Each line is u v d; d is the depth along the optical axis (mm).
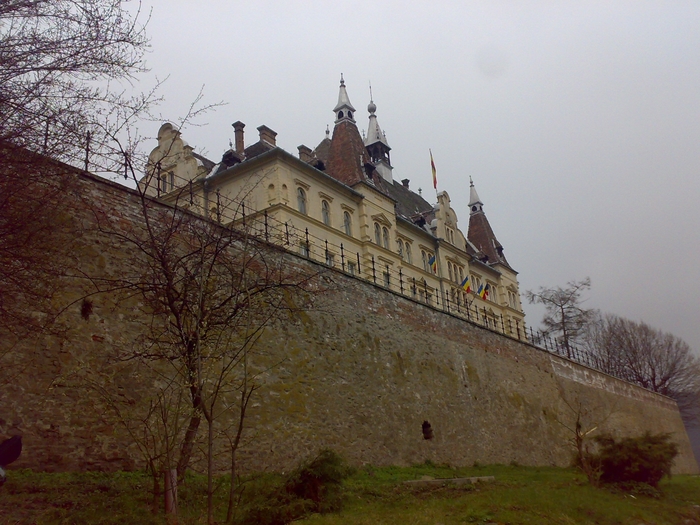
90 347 12648
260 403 15703
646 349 65750
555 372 33875
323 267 19766
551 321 55062
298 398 16922
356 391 19203
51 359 11992
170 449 9477
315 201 34781
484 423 25656
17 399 11328
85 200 13398
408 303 23719
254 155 36562
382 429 19719
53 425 11641
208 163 36250
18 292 11203
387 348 21469
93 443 12039
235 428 14727
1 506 9453
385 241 39906
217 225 13578
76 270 12805
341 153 40438
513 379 29359
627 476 17594
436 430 22406
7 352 11406
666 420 47562
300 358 17484
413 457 20656
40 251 10742
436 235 46781
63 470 11516
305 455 16391
